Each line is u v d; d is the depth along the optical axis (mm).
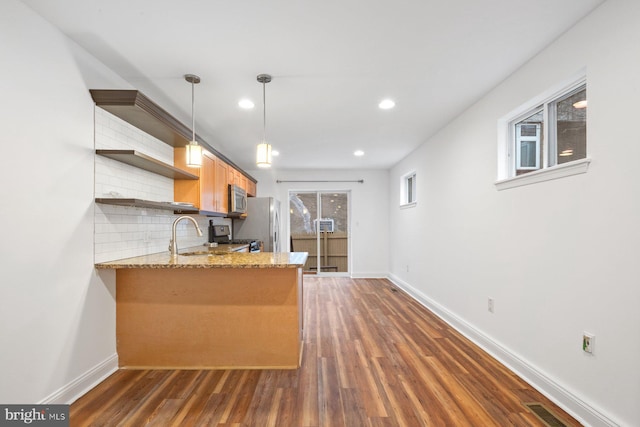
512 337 2527
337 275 7012
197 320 2520
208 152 3725
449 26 1929
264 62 2322
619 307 1643
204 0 1673
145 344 2521
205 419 1873
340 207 7035
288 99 2992
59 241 1933
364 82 2658
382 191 6820
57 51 1909
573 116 2109
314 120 3594
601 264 1744
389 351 2867
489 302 2855
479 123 3037
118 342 2520
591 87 1808
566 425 1826
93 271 2246
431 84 2715
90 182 2211
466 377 2381
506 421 1859
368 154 5348
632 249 1575
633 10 1568
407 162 5434
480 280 3012
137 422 1841
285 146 4770
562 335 2018
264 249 5730
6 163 1596
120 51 2156
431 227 4312
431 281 4305
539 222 2230
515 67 2436
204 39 2031
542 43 2119
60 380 1941
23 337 1691
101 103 2238
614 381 1667
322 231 7031
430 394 2146
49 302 1857
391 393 2158
